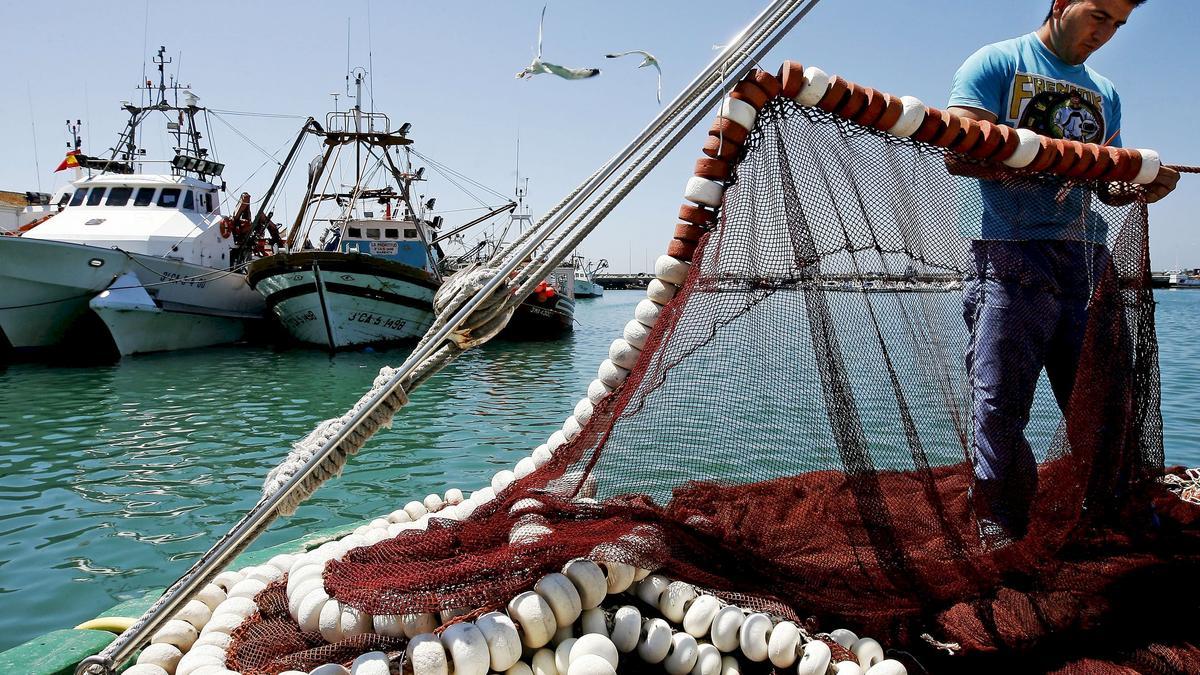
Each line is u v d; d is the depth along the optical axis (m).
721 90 2.05
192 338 21.73
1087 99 2.76
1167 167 2.57
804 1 2.03
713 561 2.23
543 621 1.89
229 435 10.88
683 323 2.26
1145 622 2.26
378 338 21.58
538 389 15.54
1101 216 2.58
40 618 5.15
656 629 2.02
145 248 21.06
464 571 1.99
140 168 24.03
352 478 8.42
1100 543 2.54
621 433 2.39
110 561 6.16
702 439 2.42
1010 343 2.50
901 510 2.37
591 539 2.08
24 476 8.66
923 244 2.42
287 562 2.52
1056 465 2.56
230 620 2.18
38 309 18.81
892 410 2.40
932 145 2.35
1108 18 2.62
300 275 20.66
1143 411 2.62
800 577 2.25
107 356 20.00
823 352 2.32
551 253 2.03
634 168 2.05
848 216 2.31
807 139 2.26
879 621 2.21
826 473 2.45
